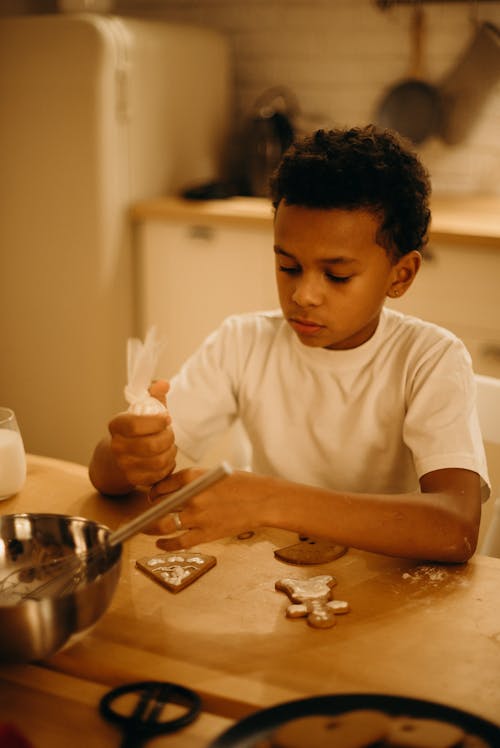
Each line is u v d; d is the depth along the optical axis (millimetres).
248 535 1047
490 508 2197
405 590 933
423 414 1210
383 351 1285
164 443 1016
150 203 2615
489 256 2182
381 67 2855
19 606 733
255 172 2846
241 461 1485
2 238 2709
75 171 2539
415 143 2852
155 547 1021
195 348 2658
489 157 2783
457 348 1271
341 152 1100
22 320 2754
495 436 1378
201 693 760
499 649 829
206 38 2852
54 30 2461
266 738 675
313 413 1321
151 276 2672
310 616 865
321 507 971
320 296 1104
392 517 985
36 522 920
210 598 914
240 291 2527
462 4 2689
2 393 2852
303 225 1084
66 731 716
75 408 2746
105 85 2461
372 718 695
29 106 2549
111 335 2650
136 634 846
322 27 2914
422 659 811
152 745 696
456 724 689
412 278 1225
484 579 962
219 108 2951
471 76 2730
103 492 1170
